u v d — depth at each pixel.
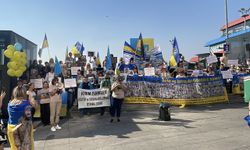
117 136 9.99
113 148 8.68
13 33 13.02
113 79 13.96
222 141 8.88
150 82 15.71
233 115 12.68
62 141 9.79
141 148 8.52
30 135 6.65
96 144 9.20
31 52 15.94
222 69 18.23
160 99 15.58
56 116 11.55
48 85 12.71
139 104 15.62
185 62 18.97
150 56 19.44
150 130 10.61
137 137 9.74
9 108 6.58
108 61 18.14
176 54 17.81
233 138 9.16
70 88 14.56
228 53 19.52
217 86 15.84
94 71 17.20
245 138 9.12
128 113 14.14
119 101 12.31
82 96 13.95
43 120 12.52
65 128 11.71
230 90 17.27
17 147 6.51
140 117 13.06
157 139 9.39
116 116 13.35
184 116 12.88
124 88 12.52
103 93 14.02
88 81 14.29
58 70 15.96
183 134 9.87
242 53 18.84
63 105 13.55
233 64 18.59
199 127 10.77
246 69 17.89
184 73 16.27
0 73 12.49
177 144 8.76
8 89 12.27
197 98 15.35
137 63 18.94
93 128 11.41
